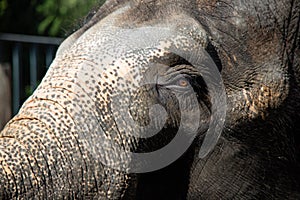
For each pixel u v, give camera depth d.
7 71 15.38
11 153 5.97
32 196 5.96
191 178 6.89
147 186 6.65
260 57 6.71
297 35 6.75
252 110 6.75
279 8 6.70
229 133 6.81
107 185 6.23
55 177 6.03
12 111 15.37
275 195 7.09
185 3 6.68
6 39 15.35
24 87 15.52
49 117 6.12
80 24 7.29
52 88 6.23
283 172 7.04
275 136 6.89
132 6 6.66
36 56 15.41
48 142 6.05
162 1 6.68
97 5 7.02
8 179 5.90
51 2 15.59
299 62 6.80
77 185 6.11
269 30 6.69
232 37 6.68
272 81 6.73
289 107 6.84
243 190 7.00
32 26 16.09
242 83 6.73
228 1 6.69
